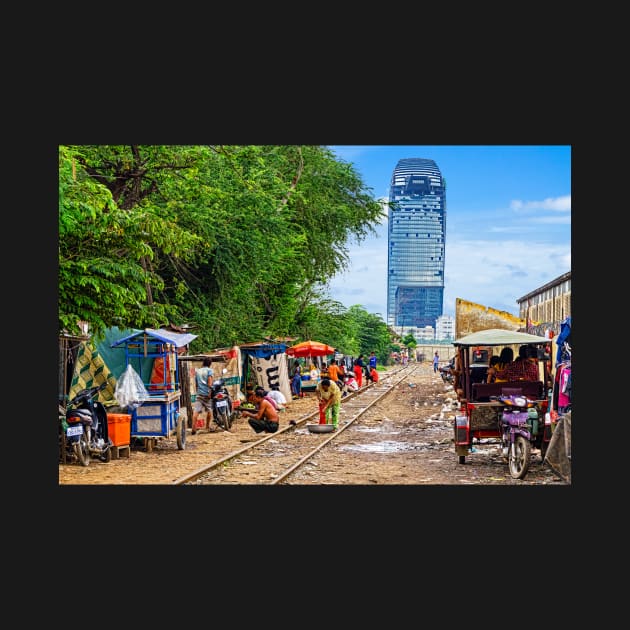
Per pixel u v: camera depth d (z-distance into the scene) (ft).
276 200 109.19
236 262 94.73
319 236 135.95
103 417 53.21
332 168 141.18
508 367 53.16
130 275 53.52
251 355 103.81
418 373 275.80
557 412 53.16
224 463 53.47
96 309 52.21
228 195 91.40
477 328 78.89
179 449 59.82
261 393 68.64
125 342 61.77
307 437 70.03
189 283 95.71
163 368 62.64
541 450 51.24
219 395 72.79
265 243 100.42
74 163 54.95
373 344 363.56
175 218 77.10
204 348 93.25
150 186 77.10
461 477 48.42
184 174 78.28
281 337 127.85
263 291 123.44
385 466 53.06
